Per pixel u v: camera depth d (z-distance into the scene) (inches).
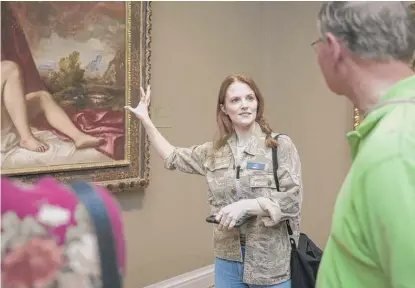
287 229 84.7
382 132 38.9
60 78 118.6
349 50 42.7
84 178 123.7
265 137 84.8
